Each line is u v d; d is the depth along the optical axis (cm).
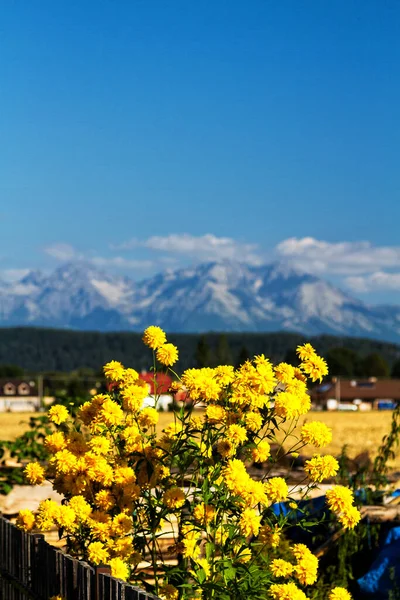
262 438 595
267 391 582
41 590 626
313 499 880
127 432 621
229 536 560
